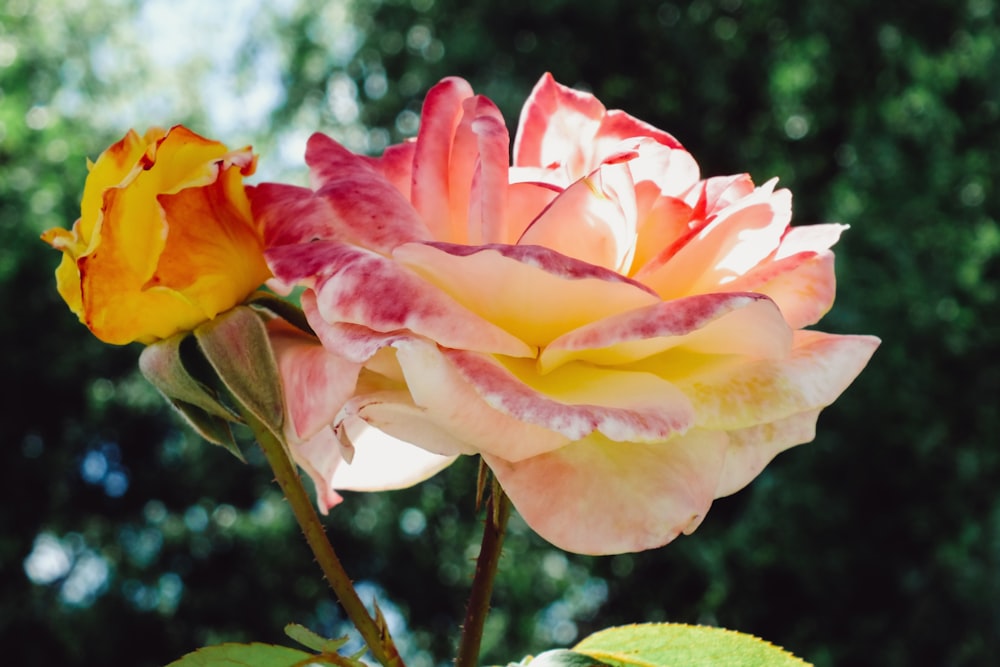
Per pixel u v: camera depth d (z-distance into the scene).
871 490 5.57
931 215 5.82
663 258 0.55
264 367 0.56
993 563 5.37
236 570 7.96
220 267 0.57
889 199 5.89
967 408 5.64
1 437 7.90
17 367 7.67
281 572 7.83
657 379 0.53
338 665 0.56
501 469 0.50
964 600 5.40
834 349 0.57
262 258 0.59
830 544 5.54
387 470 0.63
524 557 7.01
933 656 5.46
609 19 7.20
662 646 0.66
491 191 0.53
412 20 7.73
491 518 0.57
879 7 6.56
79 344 7.79
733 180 0.62
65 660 7.77
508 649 7.02
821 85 6.70
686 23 7.20
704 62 7.14
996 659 5.29
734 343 0.55
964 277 5.70
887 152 6.02
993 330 5.62
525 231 0.53
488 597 0.57
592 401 0.52
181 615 7.82
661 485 0.51
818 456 5.52
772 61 6.96
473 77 7.39
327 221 0.56
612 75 7.58
